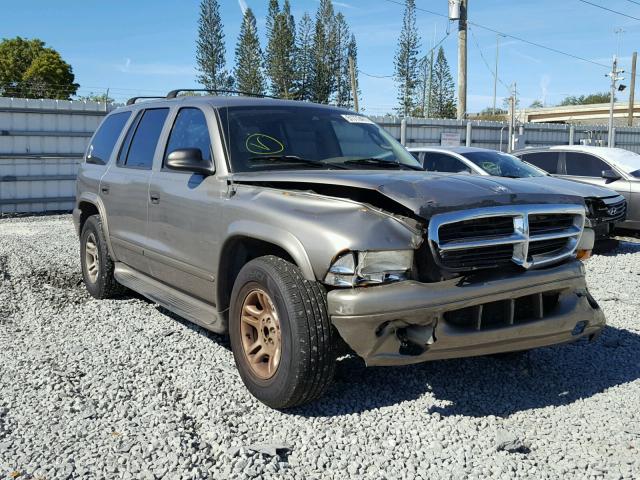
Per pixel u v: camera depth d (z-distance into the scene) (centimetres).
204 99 493
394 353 337
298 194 374
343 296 329
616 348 489
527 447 328
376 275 331
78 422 350
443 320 339
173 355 456
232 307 392
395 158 492
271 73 5944
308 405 374
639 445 331
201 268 437
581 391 405
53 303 603
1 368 430
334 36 6116
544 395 398
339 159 463
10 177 1488
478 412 372
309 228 343
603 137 2761
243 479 294
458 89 2067
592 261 901
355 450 322
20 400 378
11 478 290
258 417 359
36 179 1525
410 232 338
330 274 332
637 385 416
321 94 6188
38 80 5797
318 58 6100
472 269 348
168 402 377
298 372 341
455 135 2091
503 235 358
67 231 1163
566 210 384
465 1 2000
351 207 347
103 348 471
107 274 600
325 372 347
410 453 322
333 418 358
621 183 1145
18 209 1515
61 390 391
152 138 539
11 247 950
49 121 1524
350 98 6234
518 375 430
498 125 2197
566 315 379
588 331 395
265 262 367
